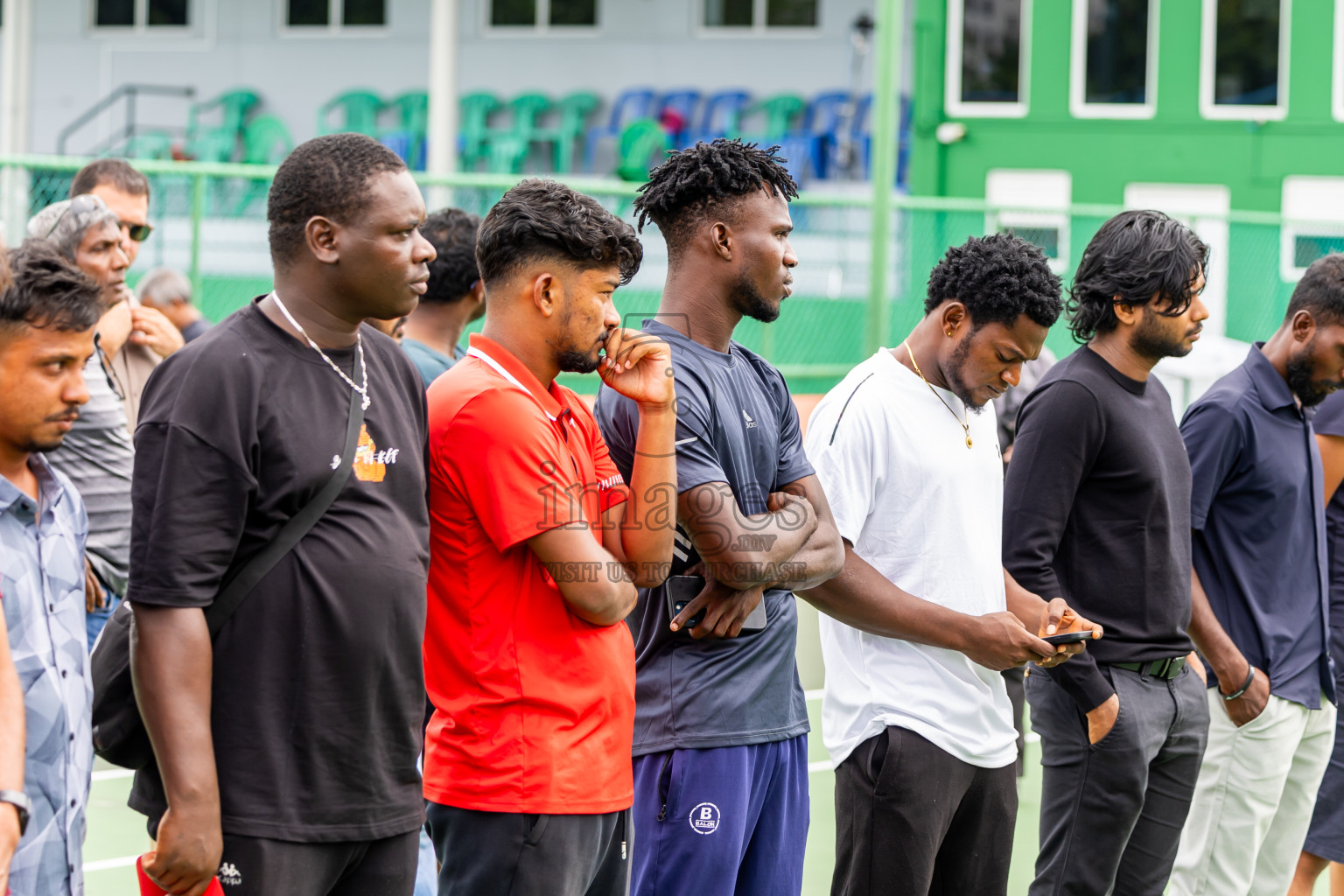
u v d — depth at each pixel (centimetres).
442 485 324
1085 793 440
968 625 394
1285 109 2039
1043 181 2105
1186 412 504
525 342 332
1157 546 440
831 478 402
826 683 420
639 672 369
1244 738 500
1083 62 2073
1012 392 716
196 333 960
